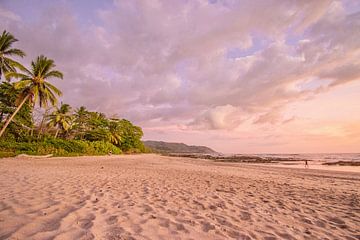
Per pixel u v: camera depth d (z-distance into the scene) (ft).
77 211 11.29
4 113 86.74
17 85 69.51
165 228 9.65
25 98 73.51
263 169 57.88
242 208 14.20
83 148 103.04
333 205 16.56
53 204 12.48
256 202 16.33
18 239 7.72
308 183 30.94
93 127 151.43
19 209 11.20
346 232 10.56
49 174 26.66
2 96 85.46
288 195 20.07
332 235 10.05
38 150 80.89
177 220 10.87
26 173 26.71
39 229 8.74
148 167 49.08
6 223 9.19
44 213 10.74
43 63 75.05
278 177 37.93
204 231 9.61
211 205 14.52
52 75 77.30
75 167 40.24
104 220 10.12
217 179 30.14
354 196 20.80
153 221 10.44
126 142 182.50
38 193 15.25
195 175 34.45
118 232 8.77
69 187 18.28
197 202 15.24
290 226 11.07
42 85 75.97
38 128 109.81
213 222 10.94
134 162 68.95
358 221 12.46
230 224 10.81
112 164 54.39
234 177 34.01
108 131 157.58
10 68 75.20
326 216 13.39
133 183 22.77
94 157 89.71
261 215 12.74
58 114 117.29
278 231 10.20
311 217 12.95
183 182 25.52
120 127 179.22
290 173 47.37
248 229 10.25
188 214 12.10
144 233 8.87
